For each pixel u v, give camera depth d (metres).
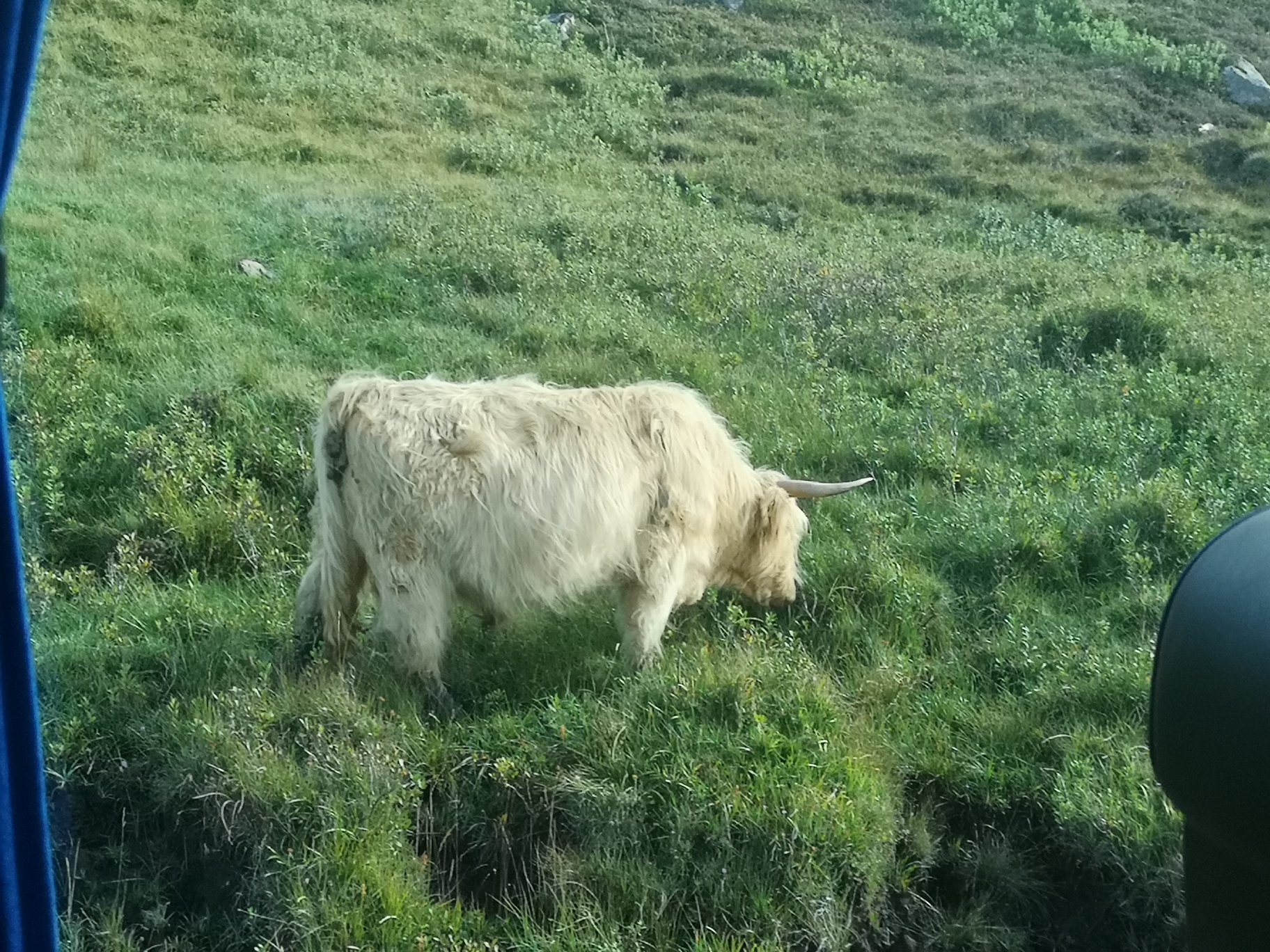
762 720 4.73
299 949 3.91
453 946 3.94
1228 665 2.61
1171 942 4.43
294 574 6.01
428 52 24.88
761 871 4.29
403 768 4.47
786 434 7.86
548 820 4.46
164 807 4.41
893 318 10.77
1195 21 36.06
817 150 23.64
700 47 29.58
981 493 7.29
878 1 35.00
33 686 2.44
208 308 9.77
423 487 4.71
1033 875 4.66
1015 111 27.28
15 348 7.48
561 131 21.73
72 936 4.01
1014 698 5.36
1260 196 23.81
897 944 4.39
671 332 10.22
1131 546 6.47
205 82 19.77
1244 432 8.23
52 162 13.98
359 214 13.18
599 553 5.11
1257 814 2.49
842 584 6.20
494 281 11.52
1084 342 10.84
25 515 5.93
